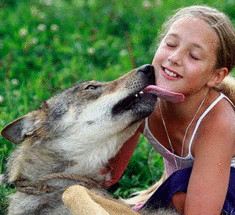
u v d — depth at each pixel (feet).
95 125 18.17
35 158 18.45
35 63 32.96
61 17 38.29
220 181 16.94
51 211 17.53
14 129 19.38
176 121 18.16
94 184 18.29
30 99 28.63
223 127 17.16
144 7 38.29
